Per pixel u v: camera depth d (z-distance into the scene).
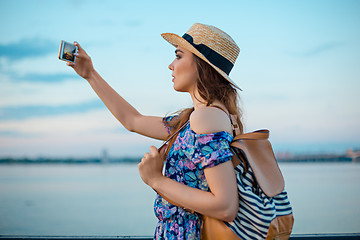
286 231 1.14
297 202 15.38
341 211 12.66
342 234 1.76
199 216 1.20
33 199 20.16
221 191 1.06
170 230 1.20
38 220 12.95
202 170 1.18
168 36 1.32
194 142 1.13
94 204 17.77
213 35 1.28
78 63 1.57
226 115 1.18
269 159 1.15
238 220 1.11
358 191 19.44
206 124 1.12
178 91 1.34
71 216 13.88
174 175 1.21
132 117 1.59
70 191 24.64
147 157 1.17
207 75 1.26
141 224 11.88
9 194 23.12
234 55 1.32
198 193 1.10
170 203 1.21
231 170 1.09
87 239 1.77
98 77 1.60
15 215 14.28
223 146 1.10
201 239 1.17
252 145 1.14
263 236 1.08
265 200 1.10
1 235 1.77
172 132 1.50
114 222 12.36
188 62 1.28
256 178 1.10
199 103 1.28
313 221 10.71
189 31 1.34
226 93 1.26
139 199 19.72
